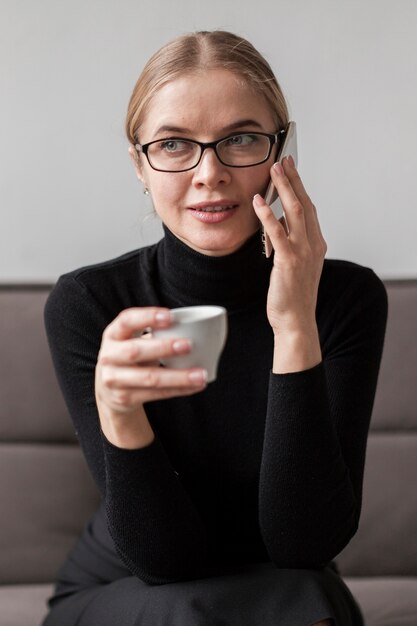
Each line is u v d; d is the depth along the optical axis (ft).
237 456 5.75
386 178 9.15
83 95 9.04
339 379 5.80
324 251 5.47
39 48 8.98
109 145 9.08
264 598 5.02
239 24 9.00
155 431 5.77
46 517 7.95
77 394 5.92
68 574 6.47
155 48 9.02
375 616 7.25
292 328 5.30
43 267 9.19
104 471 5.67
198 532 5.40
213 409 5.80
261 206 5.25
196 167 5.39
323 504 5.31
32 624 7.06
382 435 8.13
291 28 9.00
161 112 5.38
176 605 5.06
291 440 5.24
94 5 8.95
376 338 6.00
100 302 6.01
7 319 8.12
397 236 9.21
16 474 7.97
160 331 4.32
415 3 8.99
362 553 7.97
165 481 5.26
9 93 9.01
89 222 9.15
